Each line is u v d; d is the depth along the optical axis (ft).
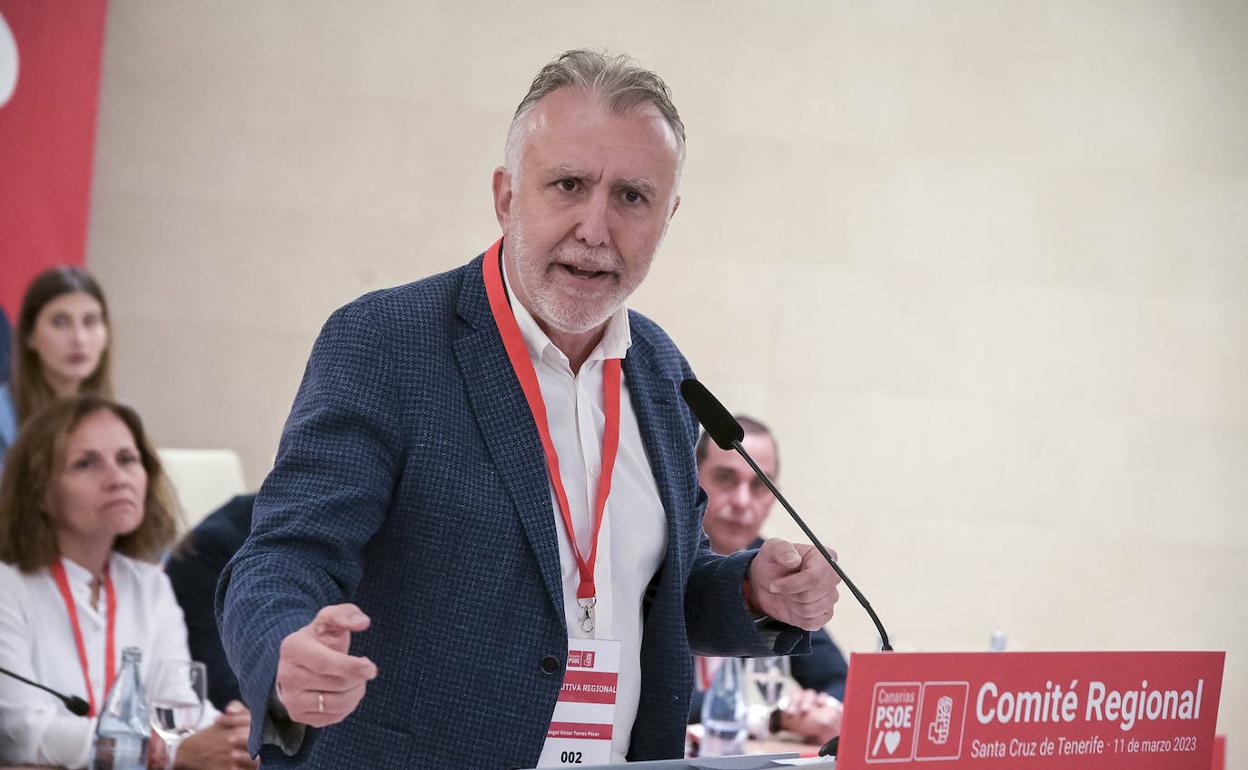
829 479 22.72
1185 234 22.82
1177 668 5.45
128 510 12.37
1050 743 5.08
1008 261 22.86
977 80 22.88
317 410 6.03
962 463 22.85
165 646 12.93
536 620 6.17
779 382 22.67
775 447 14.76
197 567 14.29
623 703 6.62
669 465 7.06
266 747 5.31
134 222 21.29
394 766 5.95
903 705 4.69
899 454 22.80
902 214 22.85
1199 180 22.81
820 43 22.74
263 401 21.59
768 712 13.10
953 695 4.81
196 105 21.40
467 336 6.47
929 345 22.85
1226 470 22.80
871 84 22.82
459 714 6.01
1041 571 22.82
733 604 6.94
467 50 22.03
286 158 21.66
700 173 22.54
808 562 6.62
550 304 6.37
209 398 21.47
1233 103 22.81
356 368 6.15
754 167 22.65
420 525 6.07
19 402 18.07
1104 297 22.88
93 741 10.22
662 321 22.47
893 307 22.81
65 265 19.10
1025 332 22.89
